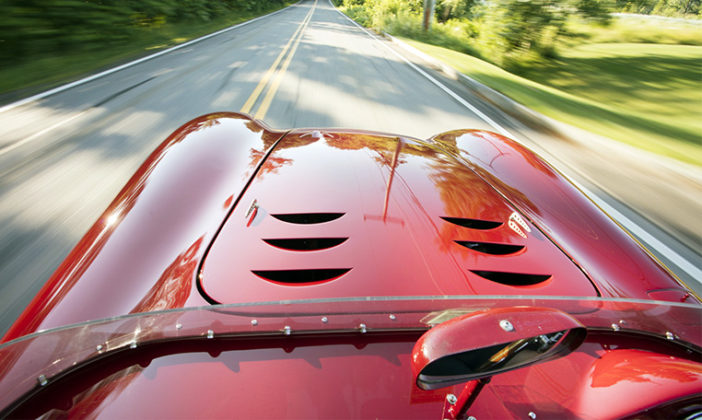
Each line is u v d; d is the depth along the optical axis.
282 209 1.50
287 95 7.46
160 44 13.26
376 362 1.04
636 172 5.34
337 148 2.12
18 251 2.69
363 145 2.21
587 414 0.99
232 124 2.30
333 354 1.04
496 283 1.32
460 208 1.67
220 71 9.31
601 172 5.23
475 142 2.59
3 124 5.25
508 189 2.02
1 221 3.04
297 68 10.36
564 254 1.55
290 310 1.02
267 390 0.96
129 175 3.95
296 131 2.52
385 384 1.00
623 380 1.06
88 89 7.29
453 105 8.02
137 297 1.16
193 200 1.55
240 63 10.52
